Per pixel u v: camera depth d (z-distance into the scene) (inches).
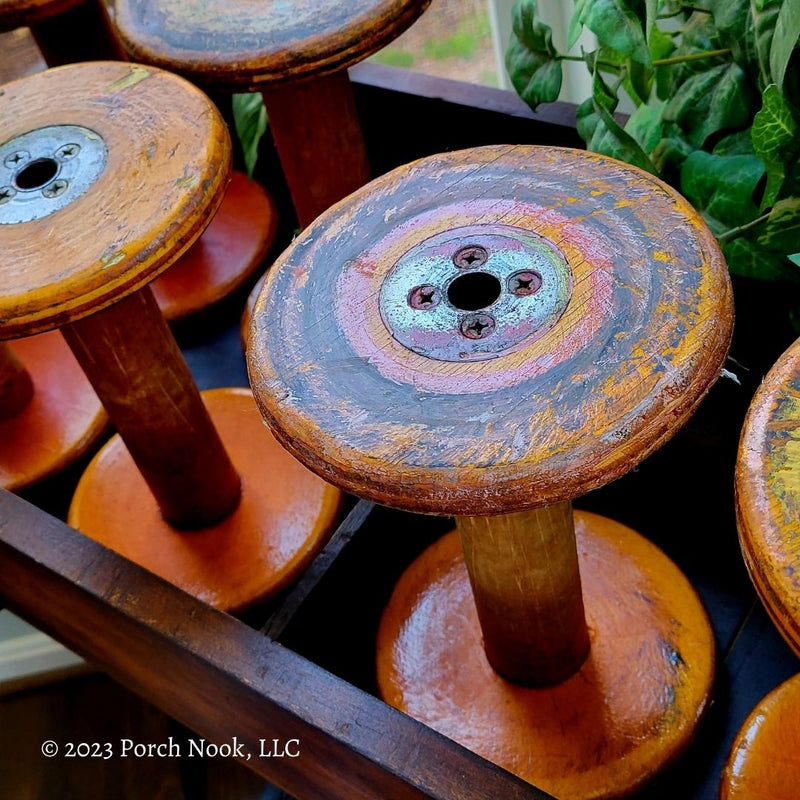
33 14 47.4
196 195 34.1
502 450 24.6
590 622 44.4
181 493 48.9
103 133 37.7
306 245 31.9
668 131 48.6
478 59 74.8
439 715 42.6
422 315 28.5
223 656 35.0
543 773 40.3
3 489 42.7
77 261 32.6
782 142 37.7
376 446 25.5
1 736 64.8
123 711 65.2
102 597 37.8
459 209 31.4
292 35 40.3
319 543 50.1
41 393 59.6
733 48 43.6
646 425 24.8
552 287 28.2
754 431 22.0
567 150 32.8
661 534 51.4
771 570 19.7
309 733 33.4
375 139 65.4
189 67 41.1
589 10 41.3
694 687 41.8
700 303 26.6
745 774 36.3
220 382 62.6
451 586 46.4
